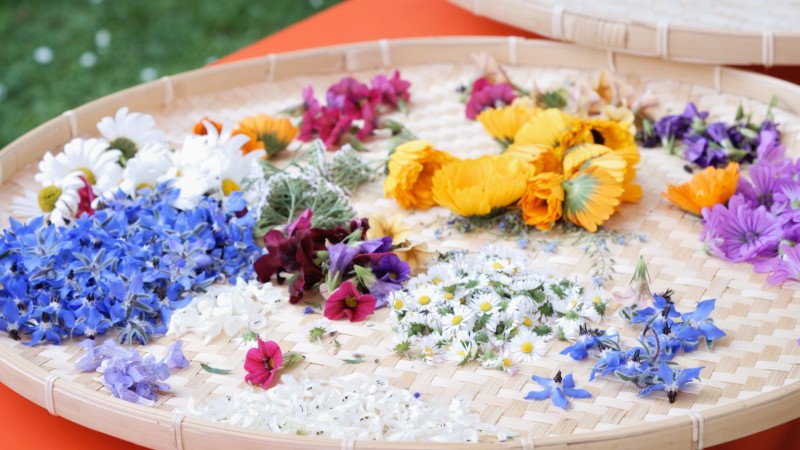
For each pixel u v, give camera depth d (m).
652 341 1.02
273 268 1.07
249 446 0.92
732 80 1.26
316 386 0.99
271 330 1.04
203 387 1.00
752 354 1.01
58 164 1.14
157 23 2.39
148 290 1.05
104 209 1.09
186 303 1.05
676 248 1.11
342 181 1.18
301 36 1.42
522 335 1.02
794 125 1.22
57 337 1.03
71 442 0.99
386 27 1.43
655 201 1.16
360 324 1.05
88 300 1.04
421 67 1.34
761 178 1.13
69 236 1.06
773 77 1.28
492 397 0.99
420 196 1.16
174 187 1.11
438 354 1.02
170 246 1.06
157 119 1.26
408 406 0.98
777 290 1.07
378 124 1.26
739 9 1.33
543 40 1.33
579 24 1.28
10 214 1.15
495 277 1.06
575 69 1.32
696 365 1.01
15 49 2.29
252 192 1.13
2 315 1.03
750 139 1.19
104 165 1.15
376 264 1.07
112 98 1.24
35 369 0.98
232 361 1.02
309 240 1.07
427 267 1.09
